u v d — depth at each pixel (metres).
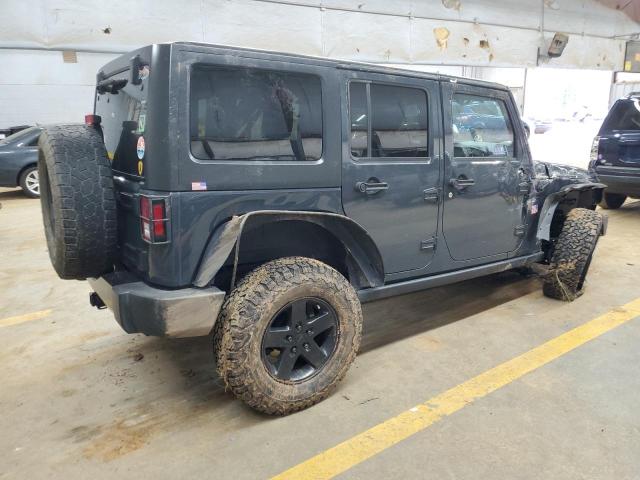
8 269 5.08
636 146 6.31
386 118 2.89
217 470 2.21
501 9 11.96
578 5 13.30
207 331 2.35
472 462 2.23
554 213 4.49
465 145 3.35
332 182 2.69
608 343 3.37
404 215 3.04
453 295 4.36
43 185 2.80
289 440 2.40
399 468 2.20
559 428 2.46
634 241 5.95
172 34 8.90
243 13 9.18
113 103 2.80
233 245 2.30
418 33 10.97
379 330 3.66
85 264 2.49
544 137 20.16
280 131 2.50
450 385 2.88
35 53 9.07
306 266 2.53
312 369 2.65
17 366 3.16
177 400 2.78
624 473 2.14
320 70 2.61
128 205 2.51
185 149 2.24
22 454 2.34
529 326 3.67
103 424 2.56
